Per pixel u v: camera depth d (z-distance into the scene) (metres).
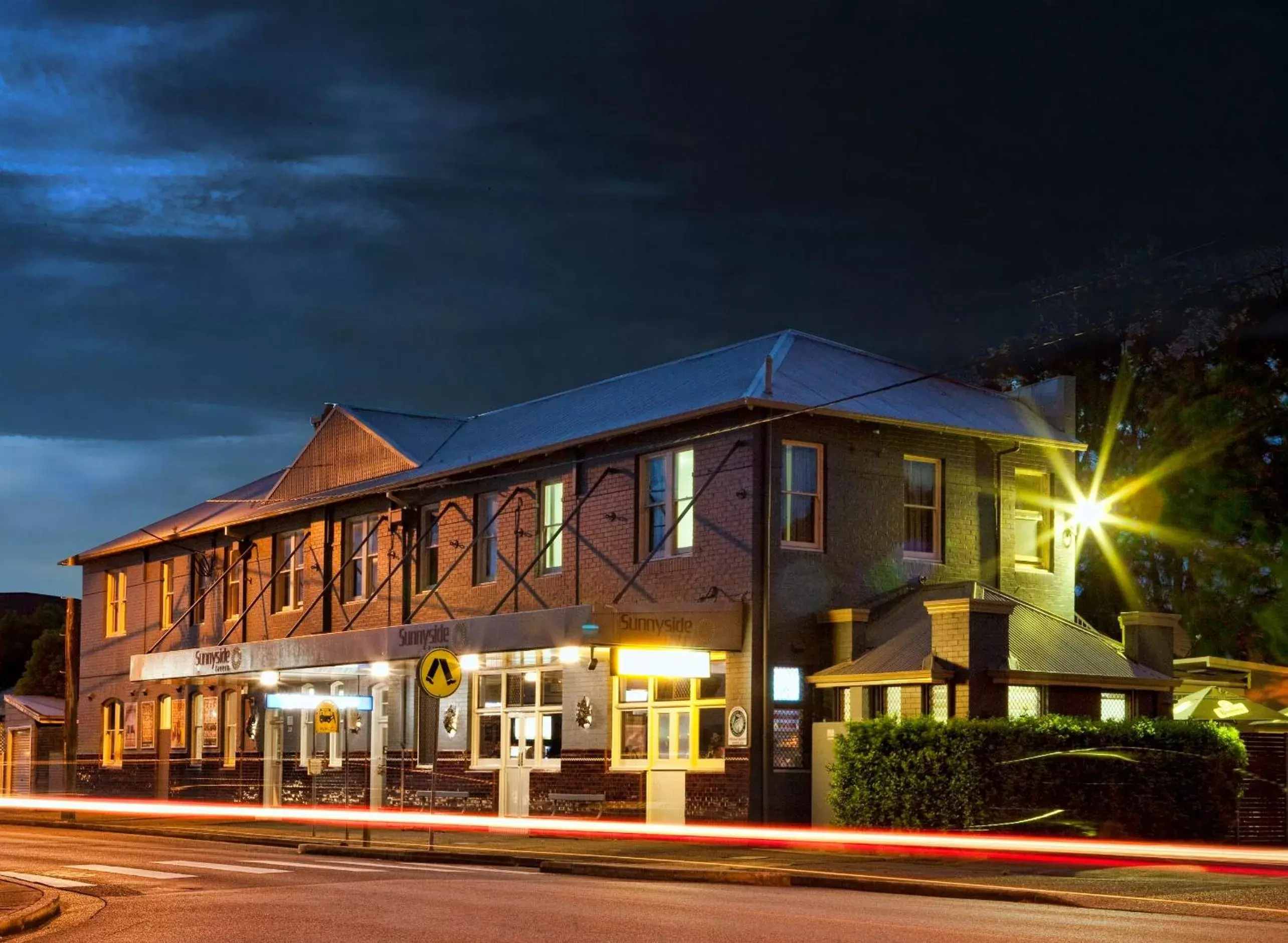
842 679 26.55
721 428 28.38
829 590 28.00
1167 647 27.83
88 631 52.47
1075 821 23.55
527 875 20.62
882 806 24.23
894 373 31.58
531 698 32.66
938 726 23.73
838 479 28.45
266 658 35.62
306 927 13.57
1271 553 36.72
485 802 33.22
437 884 18.48
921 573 29.34
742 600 27.44
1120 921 14.20
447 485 35.59
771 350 30.36
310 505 39.94
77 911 15.84
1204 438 37.31
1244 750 25.47
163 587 48.41
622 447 30.52
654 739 29.31
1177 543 37.75
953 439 30.19
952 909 15.61
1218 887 17.95
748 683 27.11
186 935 13.19
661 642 26.44
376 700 36.97
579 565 31.33
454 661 24.52
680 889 18.14
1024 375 40.47
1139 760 24.22
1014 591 30.64
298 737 40.34
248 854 25.22
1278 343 37.03
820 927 13.35
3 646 81.25
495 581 33.91
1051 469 31.80
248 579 43.53
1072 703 26.22
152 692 47.62
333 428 40.38
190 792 44.62
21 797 47.84
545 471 32.62
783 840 25.30
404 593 36.50
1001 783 23.17
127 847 27.33
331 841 26.83
